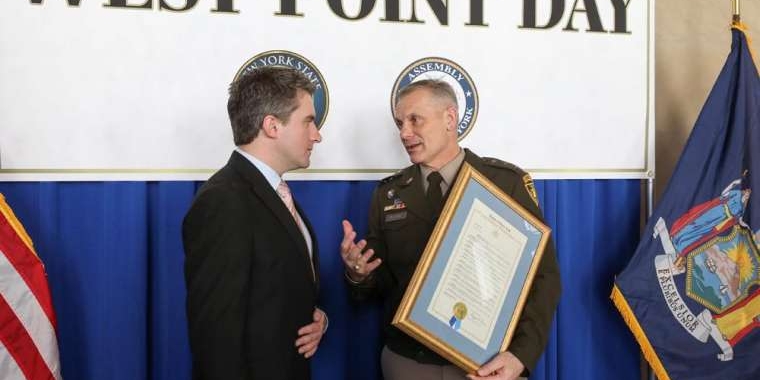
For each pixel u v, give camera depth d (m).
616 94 2.38
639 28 2.40
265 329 1.38
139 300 1.99
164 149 2.00
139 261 1.98
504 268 1.65
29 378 1.72
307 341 1.50
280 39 2.08
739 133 2.25
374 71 2.16
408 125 1.77
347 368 2.19
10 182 1.90
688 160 2.26
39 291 1.75
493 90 2.26
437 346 1.54
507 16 2.27
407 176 1.87
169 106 2.00
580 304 2.38
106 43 1.94
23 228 1.78
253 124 1.49
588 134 2.36
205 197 1.37
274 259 1.41
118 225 1.97
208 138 2.03
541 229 1.71
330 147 2.13
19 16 1.88
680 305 2.22
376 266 1.74
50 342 1.75
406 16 2.18
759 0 2.61
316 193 2.14
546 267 1.77
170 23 1.99
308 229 1.66
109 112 1.95
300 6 2.09
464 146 2.24
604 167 2.38
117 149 1.96
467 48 2.24
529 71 2.30
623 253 2.42
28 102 1.89
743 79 2.26
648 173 2.42
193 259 1.35
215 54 2.03
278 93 1.49
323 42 2.11
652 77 2.41
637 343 2.45
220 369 1.30
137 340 1.99
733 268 2.24
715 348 2.23
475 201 1.66
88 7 1.93
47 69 1.90
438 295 1.56
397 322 1.52
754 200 2.22
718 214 2.25
